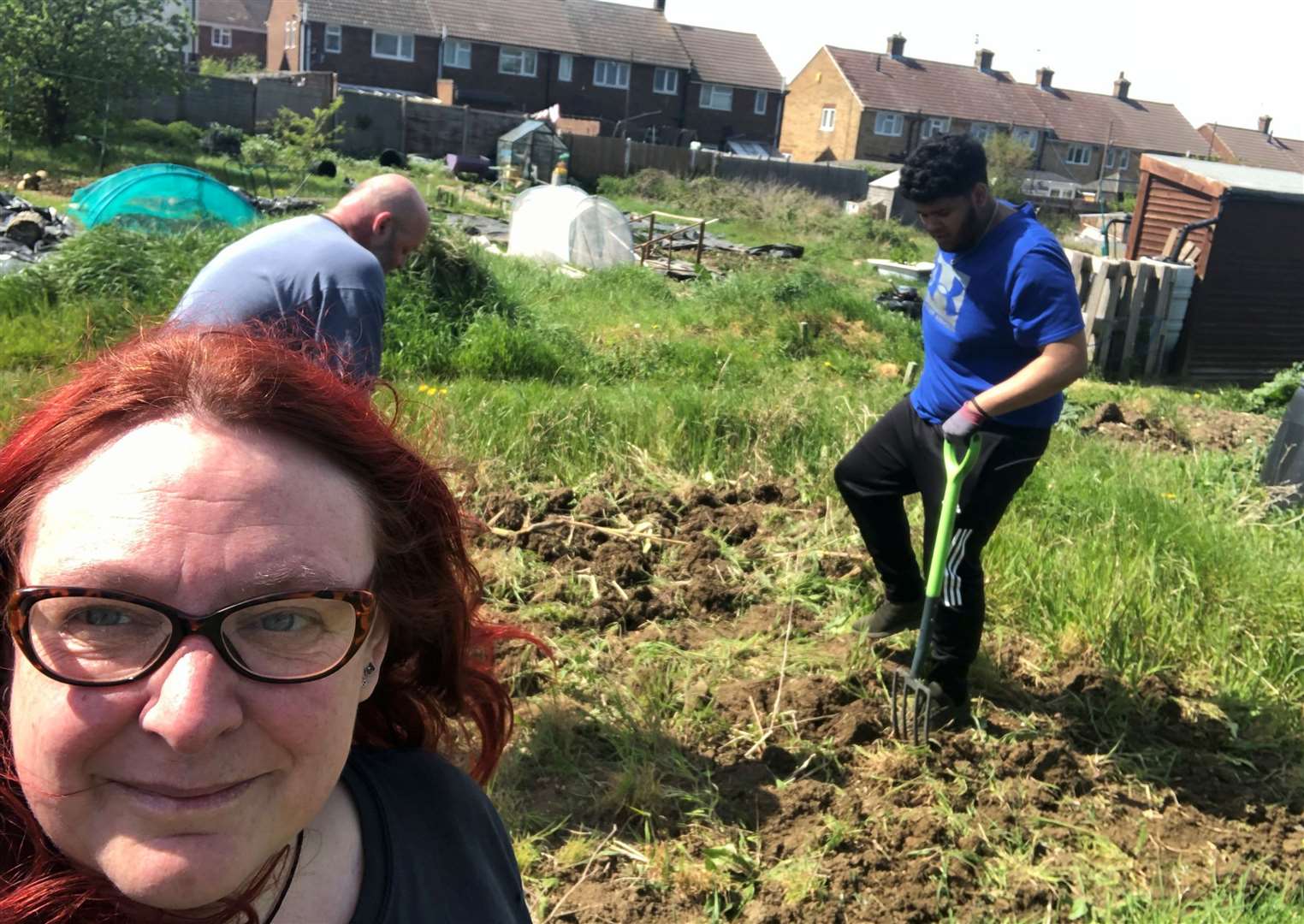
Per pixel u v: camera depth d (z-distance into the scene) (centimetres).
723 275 1895
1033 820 344
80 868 94
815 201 3897
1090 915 308
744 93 5791
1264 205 1484
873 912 303
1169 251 1499
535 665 400
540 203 1908
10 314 901
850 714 384
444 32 5056
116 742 90
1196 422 1041
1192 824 354
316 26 4872
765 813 338
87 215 1349
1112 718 407
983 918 304
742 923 294
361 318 339
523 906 135
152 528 90
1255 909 313
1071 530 541
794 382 976
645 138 5603
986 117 5906
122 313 887
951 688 390
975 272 359
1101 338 1438
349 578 99
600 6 5625
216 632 90
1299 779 381
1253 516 630
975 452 361
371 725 134
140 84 3062
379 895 115
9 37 2803
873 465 412
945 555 368
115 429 96
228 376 98
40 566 92
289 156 2972
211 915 97
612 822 326
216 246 1080
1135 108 6519
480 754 157
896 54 6041
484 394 721
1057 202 5028
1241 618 471
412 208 390
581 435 632
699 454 635
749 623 458
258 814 94
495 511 536
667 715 383
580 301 1414
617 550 498
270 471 96
